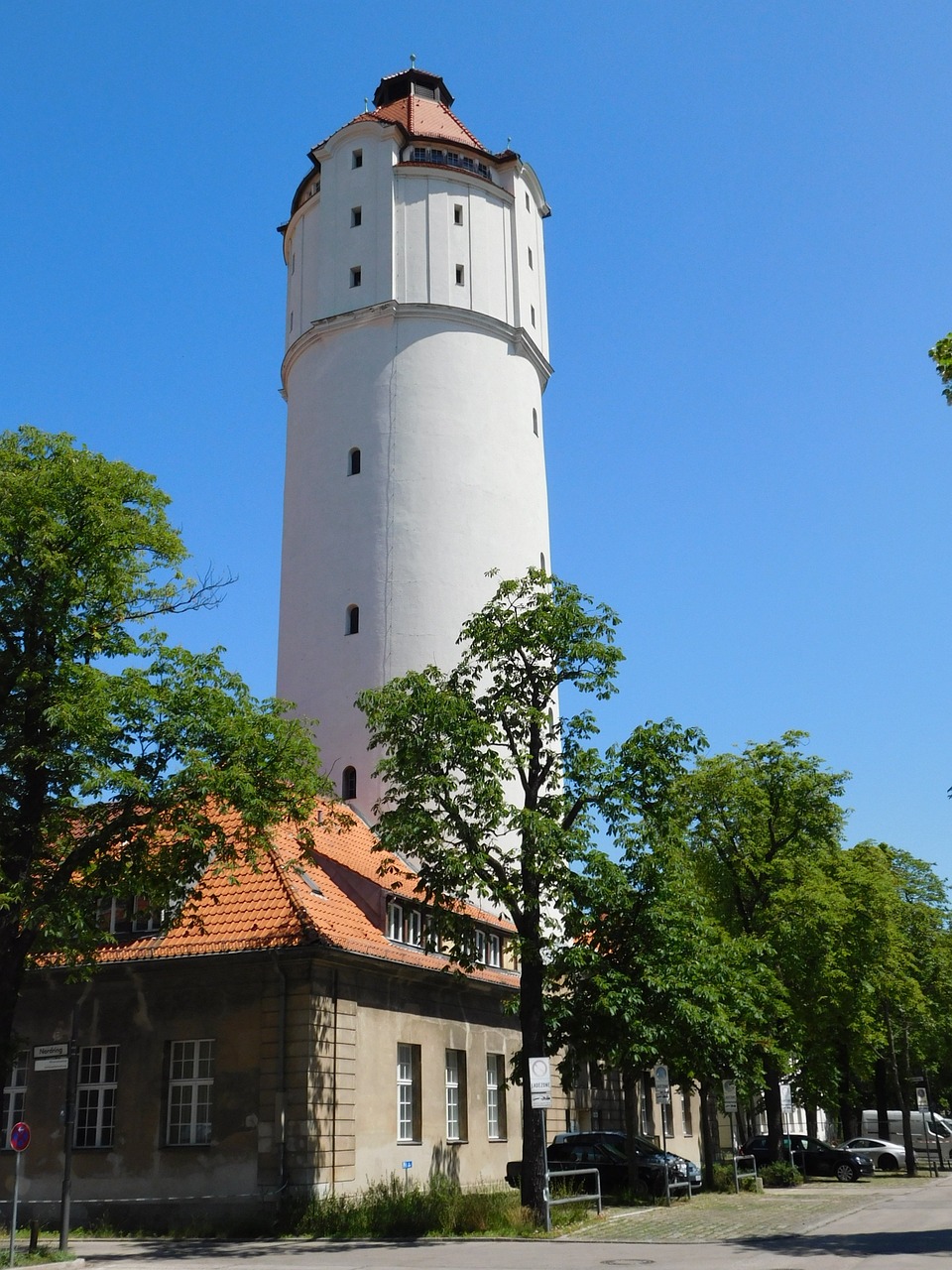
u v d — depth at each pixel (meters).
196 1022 24.81
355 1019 25.42
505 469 43.94
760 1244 19.12
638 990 24.28
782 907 37.47
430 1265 16.77
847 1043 47.78
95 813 21.16
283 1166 23.05
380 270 44.22
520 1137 32.91
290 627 42.53
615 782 24.39
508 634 25.09
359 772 38.97
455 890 23.91
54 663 20.80
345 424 43.31
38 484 20.78
